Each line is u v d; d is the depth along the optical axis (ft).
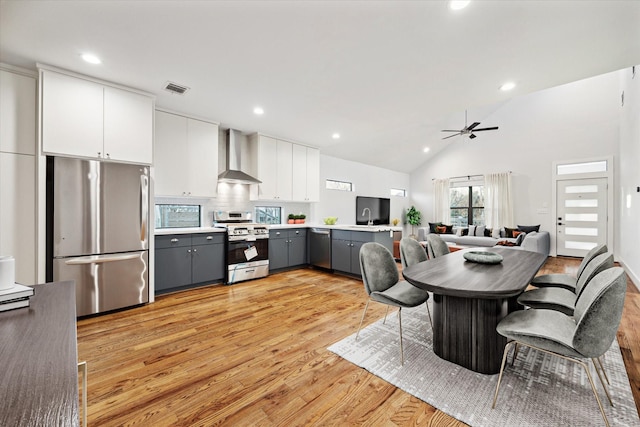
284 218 18.01
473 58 7.93
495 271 6.72
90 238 9.20
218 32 6.85
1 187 8.13
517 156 23.89
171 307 10.21
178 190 12.22
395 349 7.20
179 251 11.85
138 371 6.21
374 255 8.04
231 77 9.13
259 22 6.47
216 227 13.91
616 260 19.19
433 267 7.17
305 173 17.67
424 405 5.16
